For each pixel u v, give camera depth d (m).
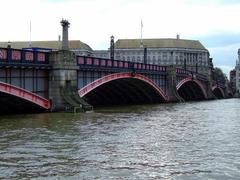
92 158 22.73
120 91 79.56
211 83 141.88
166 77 93.12
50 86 48.72
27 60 44.03
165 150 25.45
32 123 37.34
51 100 48.59
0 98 43.44
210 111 60.88
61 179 18.58
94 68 56.81
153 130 34.88
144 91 82.19
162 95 86.81
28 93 44.47
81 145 26.55
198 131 34.66
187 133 33.28
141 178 18.97
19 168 20.31
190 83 118.44
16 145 26.05
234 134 32.84
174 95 93.44
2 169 20.08
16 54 42.16
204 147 26.62
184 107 71.69
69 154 23.66
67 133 31.53
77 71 53.44
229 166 21.39
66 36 51.59
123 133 32.44
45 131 32.31
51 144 26.61
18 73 43.41
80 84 54.62
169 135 31.94
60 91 48.81
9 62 40.94
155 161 22.30
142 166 21.16
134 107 68.19
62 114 46.31
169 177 19.23
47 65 47.66
